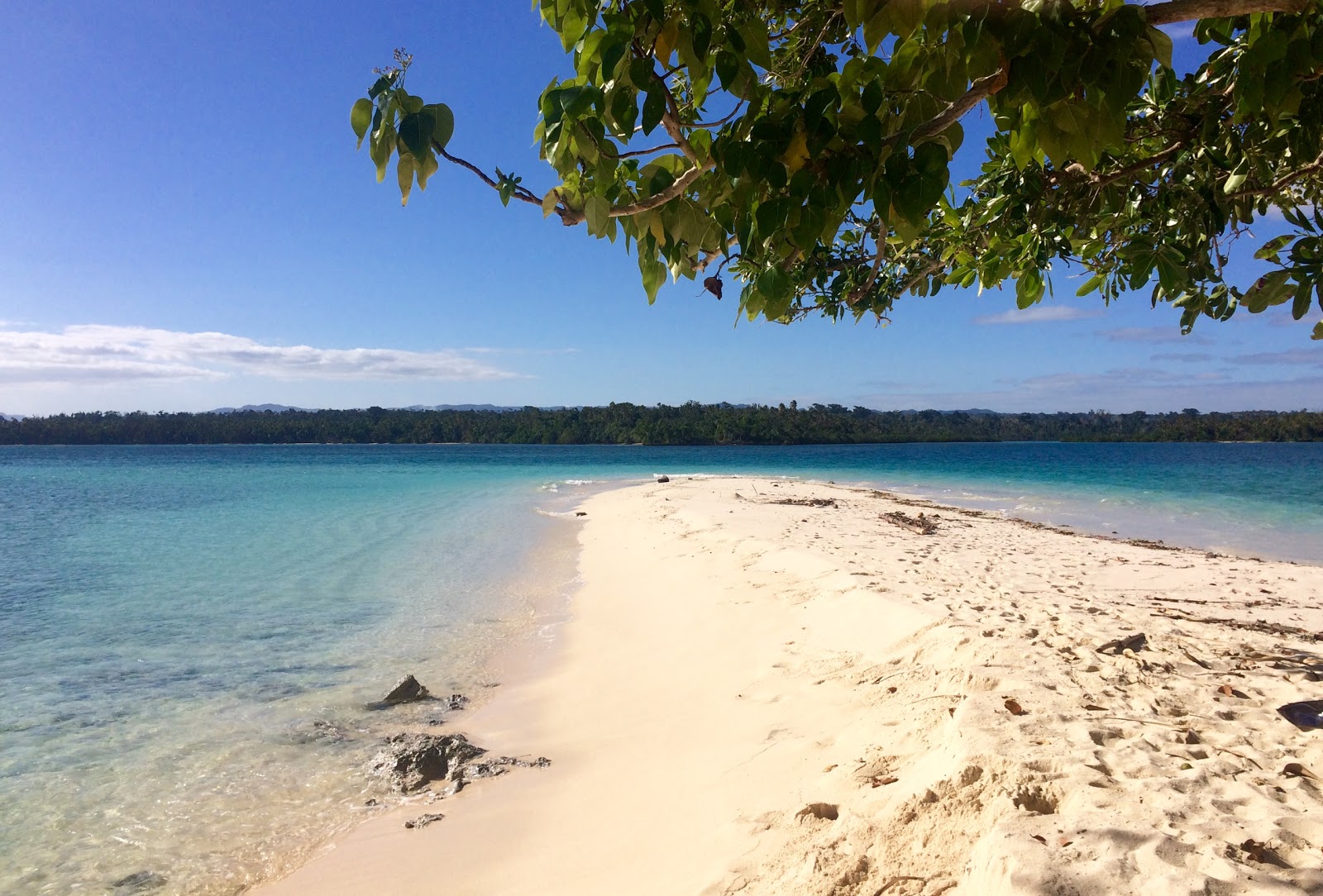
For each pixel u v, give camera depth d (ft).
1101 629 18.89
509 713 21.07
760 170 5.35
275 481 134.10
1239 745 11.22
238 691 23.08
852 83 5.80
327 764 17.85
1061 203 9.87
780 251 6.18
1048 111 5.41
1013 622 20.16
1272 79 6.25
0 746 18.89
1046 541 46.60
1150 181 10.12
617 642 27.43
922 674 17.33
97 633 30.14
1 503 91.30
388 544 55.47
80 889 12.80
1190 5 5.38
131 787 16.70
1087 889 7.37
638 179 7.16
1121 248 9.80
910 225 5.40
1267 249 8.93
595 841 13.21
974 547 42.42
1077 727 11.78
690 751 16.38
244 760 18.04
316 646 28.27
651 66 5.46
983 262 11.07
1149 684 14.30
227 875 13.33
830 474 137.28
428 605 35.04
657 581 36.88
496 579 41.57
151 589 38.96
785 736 15.76
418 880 12.78
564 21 5.93
